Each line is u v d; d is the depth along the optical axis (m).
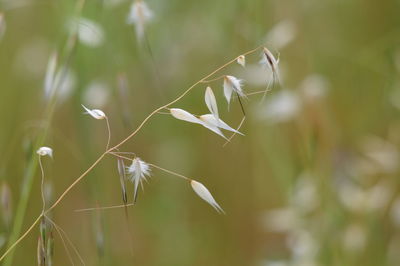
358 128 0.98
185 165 0.95
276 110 0.81
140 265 0.85
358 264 0.81
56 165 0.88
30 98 0.93
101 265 0.68
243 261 0.92
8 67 0.96
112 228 0.86
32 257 0.80
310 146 0.80
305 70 0.92
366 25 1.12
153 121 0.97
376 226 0.82
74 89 0.77
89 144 0.78
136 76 0.93
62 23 0.78
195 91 0.99
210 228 0.93
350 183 0.84
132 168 0.58
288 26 0.85
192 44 0.99
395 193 0.90
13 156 0.85
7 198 0.67
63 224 0.86
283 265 0.83
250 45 0.89
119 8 0.82
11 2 0.79
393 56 0.92
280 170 0.83
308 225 0.81
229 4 0.90
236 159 0.98
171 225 0.89
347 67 1.06
